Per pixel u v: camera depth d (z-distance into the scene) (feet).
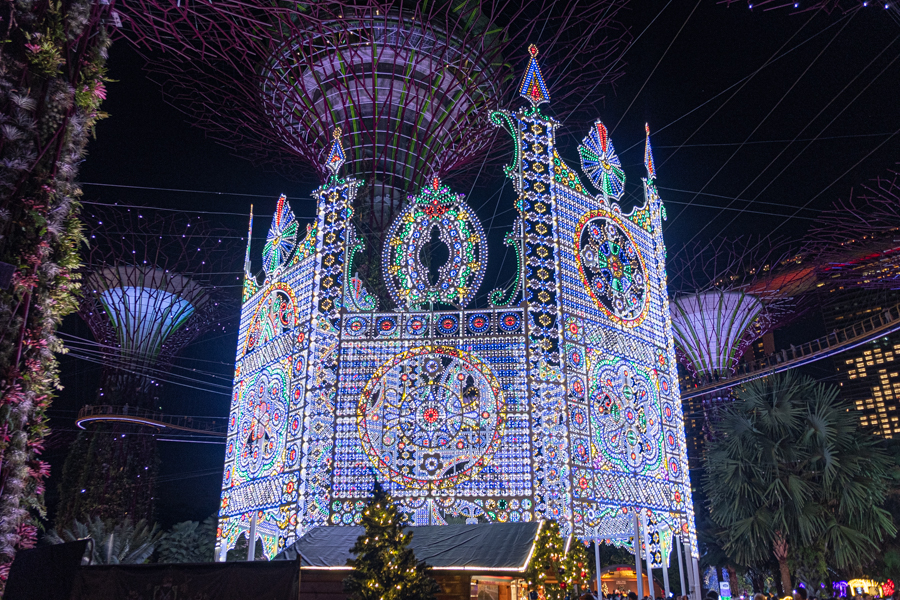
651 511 56.49
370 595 35.40
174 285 157.28
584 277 57.72
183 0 51.21
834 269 120.98
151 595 27.76
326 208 63.31
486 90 77.25
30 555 23.53
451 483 53.57
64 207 21.47
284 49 67.92
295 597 28.14
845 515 66.74
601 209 61.67
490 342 56.80
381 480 53.93
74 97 22.27
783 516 66.03
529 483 52.90
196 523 142.41
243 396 65.26
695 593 57.11
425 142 76.74
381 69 75.25
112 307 153.28
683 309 143.02
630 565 126.21
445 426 55.21
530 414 54.49
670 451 59.77
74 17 21.98
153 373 163.02
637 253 63.67
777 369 139.85
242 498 60.90
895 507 83.15
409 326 58.08
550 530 47.91
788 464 69.41
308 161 78.13
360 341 57.72
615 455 54.85
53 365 21.47
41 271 20.81
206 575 28.45
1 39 20.03
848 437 67.31
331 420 62.54
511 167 60.23
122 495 162.81
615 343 58.39
